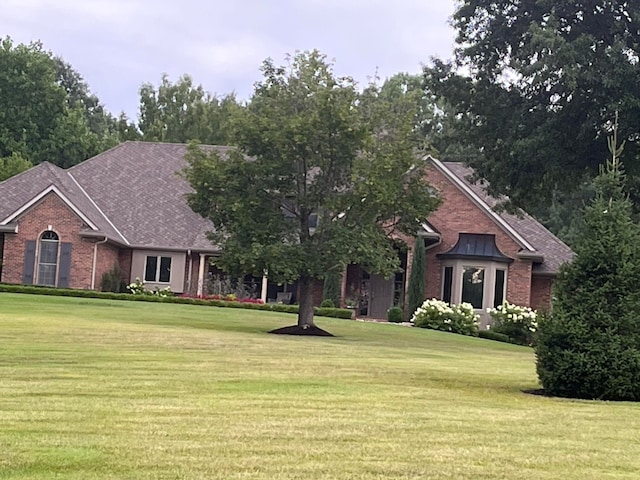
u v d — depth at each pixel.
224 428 9.43
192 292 40.88
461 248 39.41
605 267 13.74
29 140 62.62
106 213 41.91
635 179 28.09
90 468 7.36
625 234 13.87
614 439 9.88
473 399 12.78
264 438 8.94
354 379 14.45
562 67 24.80
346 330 29.38
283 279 25.38
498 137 28.41
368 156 26.45
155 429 9.23
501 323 35.16
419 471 7.64
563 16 26.80
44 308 28.16
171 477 7.13
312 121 25.14
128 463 7.58
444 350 23.98
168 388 12.41
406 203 26.44
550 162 26.62
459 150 56.16
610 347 13.44
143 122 69.38
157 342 19.12
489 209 39.47
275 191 26.22
